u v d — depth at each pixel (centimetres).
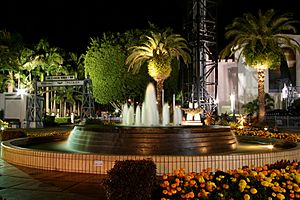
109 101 4553
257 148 1263
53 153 914
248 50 3062
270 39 2972
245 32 3014
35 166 942
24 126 3394
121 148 1014
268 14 2981
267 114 4709
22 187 732
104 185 560
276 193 541
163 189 561
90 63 4556
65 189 719
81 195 673
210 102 3978
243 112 5219
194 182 553
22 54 4584
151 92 3506
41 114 3444
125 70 4419
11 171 898
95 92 4541
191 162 841
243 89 5309
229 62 5416
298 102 5116
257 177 576
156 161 838
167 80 4481
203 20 3969
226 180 580
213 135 1078
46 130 2580
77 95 5603
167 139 1013
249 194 537
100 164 863
